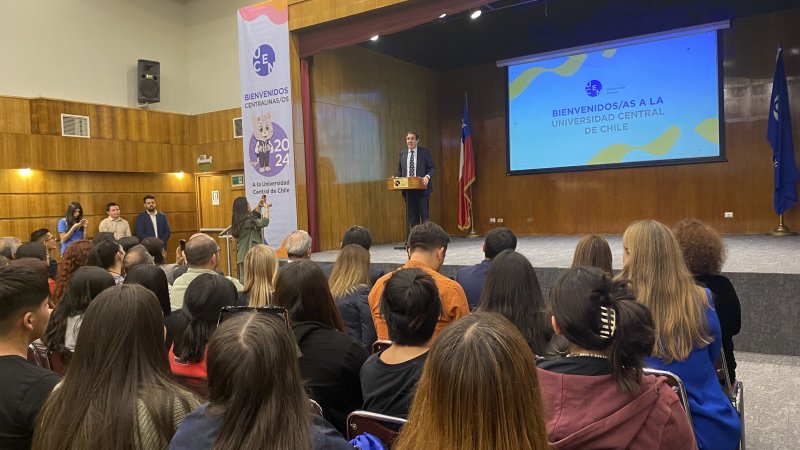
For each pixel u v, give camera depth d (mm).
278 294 2020
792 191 7203
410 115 9578
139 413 1214
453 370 788
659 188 8359
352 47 8359
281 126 7270
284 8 7156
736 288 4008
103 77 8875
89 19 8711
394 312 1659
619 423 1095
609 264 2336
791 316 3822
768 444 2518
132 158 8953
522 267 2021
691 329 1665
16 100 7742
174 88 9805
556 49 8969
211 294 1750
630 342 1145
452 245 7691
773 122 7270
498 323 846
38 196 8000
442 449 795
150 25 9500
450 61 9672
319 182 7691
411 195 7043
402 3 6305
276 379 961
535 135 9188
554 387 1163
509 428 777
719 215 7949
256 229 6008
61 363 2150
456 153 10125
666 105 8156
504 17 7617
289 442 944
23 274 1562
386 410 1632
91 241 3355
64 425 1208
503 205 9664
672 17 7781
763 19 7648
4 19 7801
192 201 9906
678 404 1157
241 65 7543
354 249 2895
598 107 8633
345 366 1871
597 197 8836
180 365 1745
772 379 3379
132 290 1340
